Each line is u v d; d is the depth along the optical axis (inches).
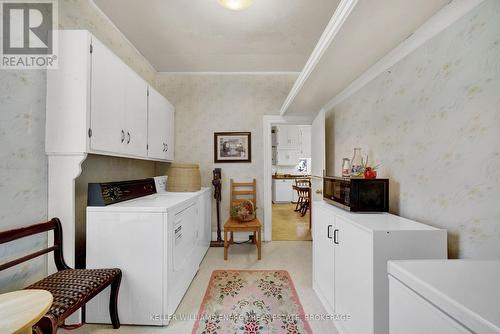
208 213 122.3
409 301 28.0
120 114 72.7
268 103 135.3
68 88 57.3
